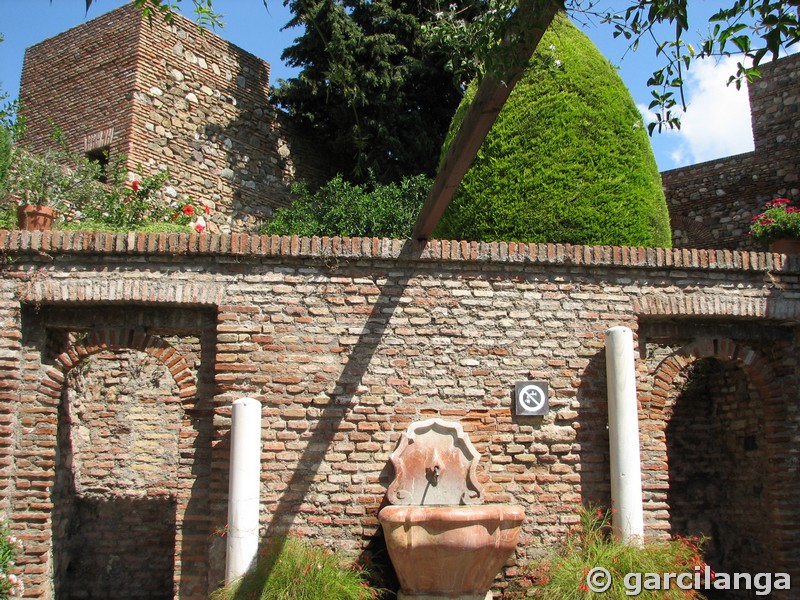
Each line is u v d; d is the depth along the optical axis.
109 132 12.08
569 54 8.15
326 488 6.06
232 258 6.31
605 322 6.53
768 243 7.75
